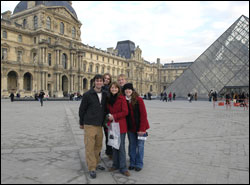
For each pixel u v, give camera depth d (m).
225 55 58.25
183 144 9.55
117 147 6.18
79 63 82.69
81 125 6.71
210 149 8.77
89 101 6.45
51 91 70.81
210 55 61.38
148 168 6.69
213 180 5.78
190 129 13.22
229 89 59.34
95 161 6.19
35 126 14.02
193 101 54.03
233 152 8.36
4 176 5.93
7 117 18.48
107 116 6.36
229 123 15.74
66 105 36.16
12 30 64.19
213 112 24.27
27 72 64.56
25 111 24.17
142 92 134.25
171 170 6.51
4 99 51.97
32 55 69.75
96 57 101.19
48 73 69.31
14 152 8.18
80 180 5.75
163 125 14.71
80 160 7.37
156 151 8.48
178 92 64.00
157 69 159.12
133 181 5.71
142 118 6.61
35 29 69.62
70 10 82.38
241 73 53.31
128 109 6.77
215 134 11.74
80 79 82.06
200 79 59.84
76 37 83.75
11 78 64.50
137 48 129.62
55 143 9.64
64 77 79.56
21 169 6.47
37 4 72.38
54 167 6.68
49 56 71.19
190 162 7.21
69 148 8.81
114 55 115.88
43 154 7.99
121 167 6.21
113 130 6.36
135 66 127.19
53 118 18.11
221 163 7.11
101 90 6.82
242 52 55.44
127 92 6.72
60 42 72.50
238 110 27.00
